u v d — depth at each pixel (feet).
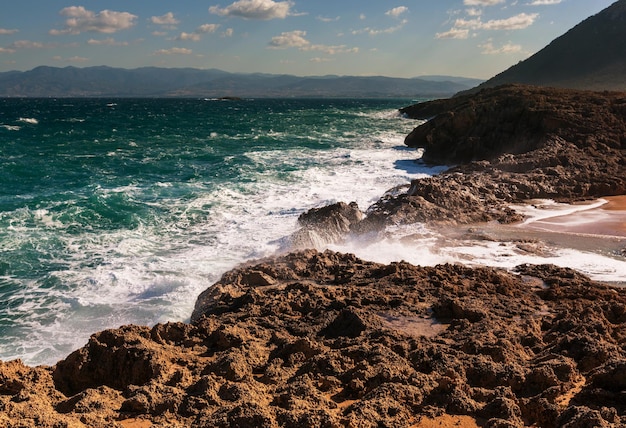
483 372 21.34
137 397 19.57
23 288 41.22
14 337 33.65
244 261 45.70
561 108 106.63
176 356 24.39
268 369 22.38
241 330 26.86
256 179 84.69
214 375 21.58
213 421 17.71
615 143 92.58
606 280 37.73
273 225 58.03
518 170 80.84
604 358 22.31
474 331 26.32
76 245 51.47
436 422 18.35
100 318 36.24
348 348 23.98
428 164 108.06
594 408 18.57
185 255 48.37
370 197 71.67
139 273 43.83
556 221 55.98
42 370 22.91
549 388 19.77
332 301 30.99
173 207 66.28
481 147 106.22
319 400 19.43
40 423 17.21
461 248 45.85
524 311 30.07
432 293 32.55
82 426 17.61
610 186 70.69
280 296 32.27
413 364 22.67
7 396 20.17
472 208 58.34
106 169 97.96
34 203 67.31
